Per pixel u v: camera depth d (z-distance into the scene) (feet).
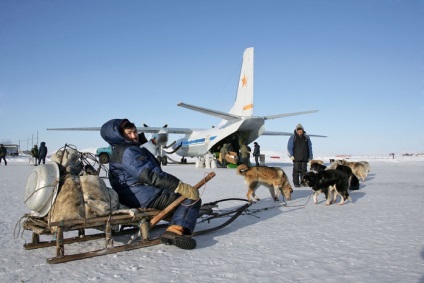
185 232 12.00
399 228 14.53
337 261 10.03
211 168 71.92
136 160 11.71
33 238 12.04
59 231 10.07
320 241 12.51
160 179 11.57
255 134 72.64
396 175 48.21
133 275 9.04
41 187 10.28
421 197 25.08
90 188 11.04
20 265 9.97
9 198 25.20
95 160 13.35
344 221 16.44
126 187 12.28
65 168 11.28
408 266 9.43
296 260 10.21
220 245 12.19
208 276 8.91
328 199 22.26
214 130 79.71
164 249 11.63
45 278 8.86
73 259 10.16
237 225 15.87
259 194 28.94
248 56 72.08
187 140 90.84
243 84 73.72
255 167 24.53
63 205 10.31
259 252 11.18
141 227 11.56
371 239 12.66
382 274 8.80
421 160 117.19
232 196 26.73
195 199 11.91
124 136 12.50
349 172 29.27
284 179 24.50
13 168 72.18
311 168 27.63
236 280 8.59
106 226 10.91
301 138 34.14
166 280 8.64
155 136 78.74
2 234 14.03
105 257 10.66
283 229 14.78
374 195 26.63
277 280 8.54
